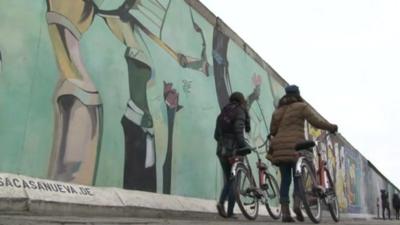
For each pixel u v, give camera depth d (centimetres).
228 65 1140
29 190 523
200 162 937
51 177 579
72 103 626
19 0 564
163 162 812
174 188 836
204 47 1022
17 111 542
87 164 640
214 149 1004
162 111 829
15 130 537
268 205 823
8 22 545
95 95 670
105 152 676
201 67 998
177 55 904
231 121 716
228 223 445
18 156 536
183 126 892
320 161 833
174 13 913
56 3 620
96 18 695
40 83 578
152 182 774
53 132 589
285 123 646
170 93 862
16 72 547
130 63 757
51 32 606
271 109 1414
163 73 848
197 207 854
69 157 610
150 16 831
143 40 801
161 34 859
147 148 772
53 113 592
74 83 634
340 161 2155
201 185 930
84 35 666
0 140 518
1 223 279
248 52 1281
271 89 1434
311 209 666
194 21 991
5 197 486
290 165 641
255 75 1311
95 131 661
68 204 559
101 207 612
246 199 724
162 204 754
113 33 727
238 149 702
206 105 994
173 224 363
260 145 1286
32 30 576
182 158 874
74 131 623
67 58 628
